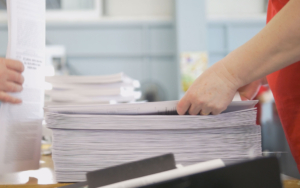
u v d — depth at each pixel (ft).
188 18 10.27
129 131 1.18
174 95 10.57
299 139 1.41
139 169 0.91
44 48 1.54
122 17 10.31
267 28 1.03
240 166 0.76
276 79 1.53
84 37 10.30
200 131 1.20
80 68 10.31
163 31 10.59
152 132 1.19
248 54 1.07
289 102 1.47
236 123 1.21
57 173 1.18
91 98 2.05
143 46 10.44
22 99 1.42
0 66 1.28
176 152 1.19
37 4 1.49
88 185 0.89
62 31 10.18
